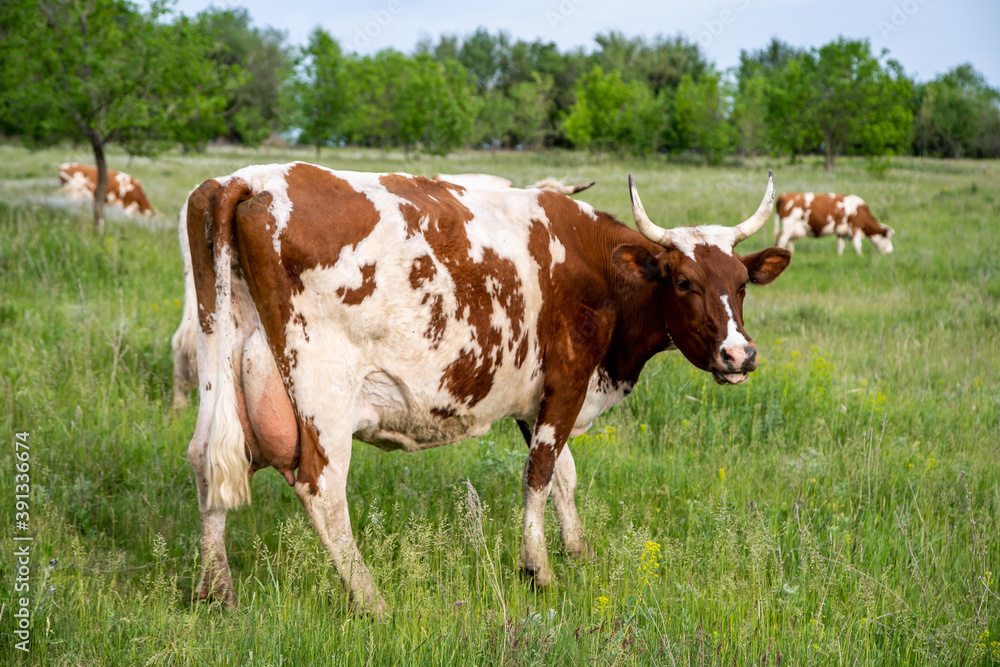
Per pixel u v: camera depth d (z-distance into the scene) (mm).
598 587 3887
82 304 7051
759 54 107062
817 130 44312
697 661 3051
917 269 14195
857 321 10188
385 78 49625
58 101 11602
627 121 54031
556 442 4242
